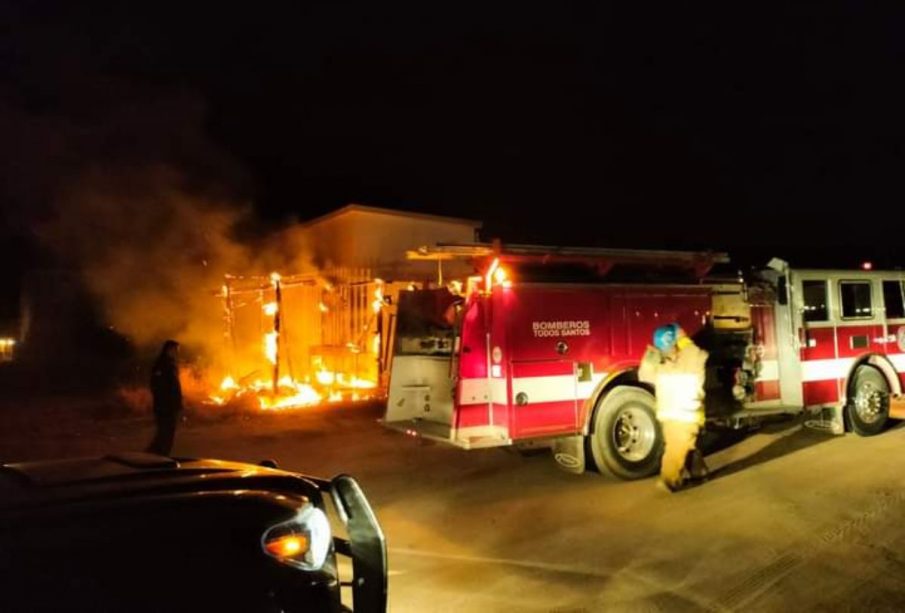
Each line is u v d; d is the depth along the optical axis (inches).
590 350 333.7
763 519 267.0
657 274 371.6
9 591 85.5
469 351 320.5
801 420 457.1
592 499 305.1
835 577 211.5
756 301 392.8
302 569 104.6
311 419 503.5
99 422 496.4
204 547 99.2
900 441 396.8
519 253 321.7
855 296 418.9
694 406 306.7
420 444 419.5
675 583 212.1
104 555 93.2
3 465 129.3
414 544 254.2
